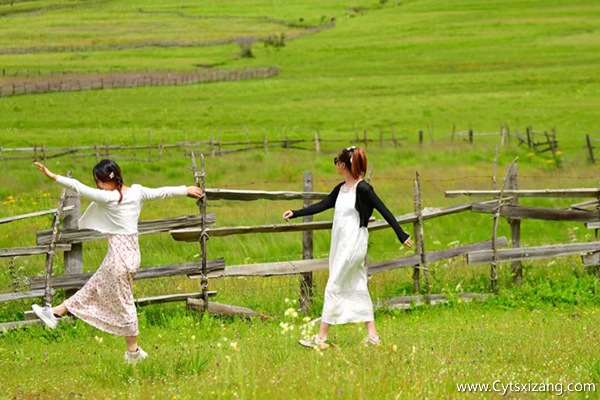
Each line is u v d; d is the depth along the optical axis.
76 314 11.73
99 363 11.49
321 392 8.75
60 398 9.48
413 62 124.31
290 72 119.88
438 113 81.69
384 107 86.25
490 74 109.12
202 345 13.25
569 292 18.12
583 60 118.50
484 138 67.06
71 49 157.38
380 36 160.00
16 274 19.62
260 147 61.44
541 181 42.09
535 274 19.80
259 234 29.31
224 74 114.75
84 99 93.62
